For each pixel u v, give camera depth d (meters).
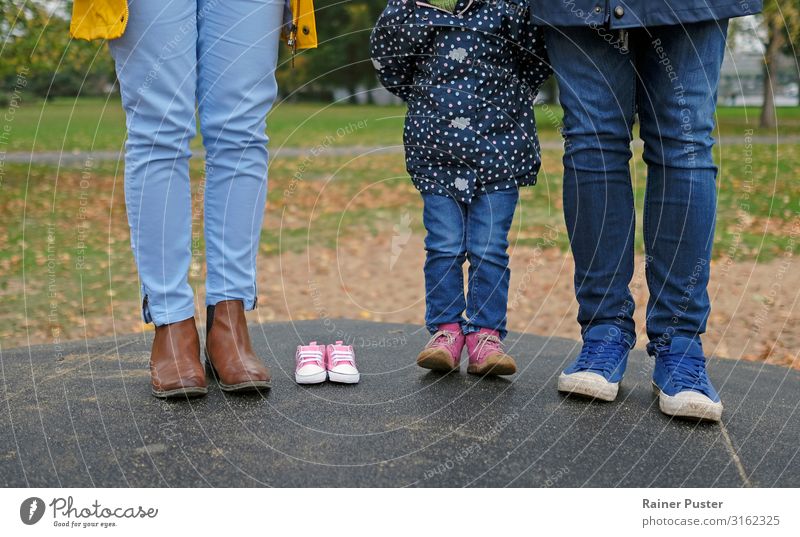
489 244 2.17
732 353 3.63
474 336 2.21
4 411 1.90
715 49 1.84
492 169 2.13
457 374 2.24
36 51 8.50
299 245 6.78
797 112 17.27
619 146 1.95
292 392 2.04
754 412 2.00
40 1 8.14
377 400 2.00
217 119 1.97
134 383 2.10
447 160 2.14
